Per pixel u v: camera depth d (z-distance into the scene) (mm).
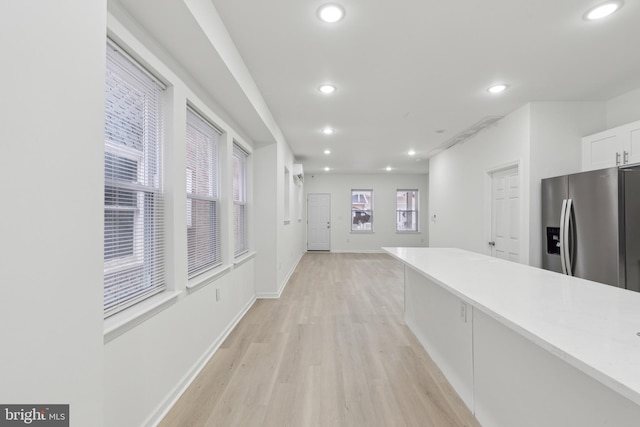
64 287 853
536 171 3459
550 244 3238
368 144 5625
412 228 10078
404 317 3443
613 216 2557
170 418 1821
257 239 4484
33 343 768
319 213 9984
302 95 3295
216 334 2781
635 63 2598
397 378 2256
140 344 1637
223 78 2303
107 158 1490
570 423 1157
